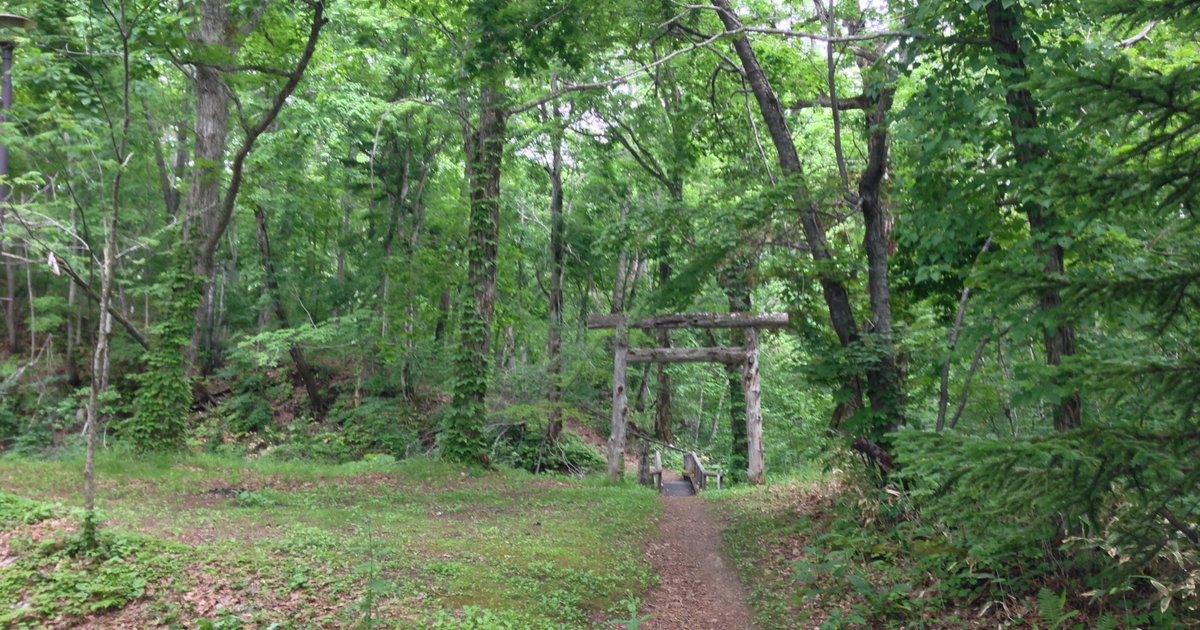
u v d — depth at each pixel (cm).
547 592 826
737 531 1240
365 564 819
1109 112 510
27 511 828
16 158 1418
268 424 2639
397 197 2703
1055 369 514
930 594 776
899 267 1301
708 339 2711
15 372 2459
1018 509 567
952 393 1175
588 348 2638
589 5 1380
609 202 2900
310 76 2152
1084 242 785
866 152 1945
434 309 2436
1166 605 582
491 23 1338
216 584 708
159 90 2372
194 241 1656
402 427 2523
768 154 1973
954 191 907
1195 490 501
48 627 599
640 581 941
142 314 2938
